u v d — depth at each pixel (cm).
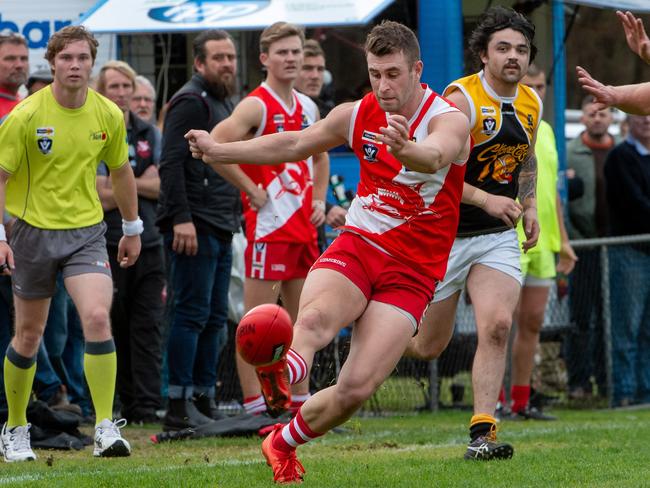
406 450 2527
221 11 3784
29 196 2391
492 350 2328
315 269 1908
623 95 2062
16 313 2425
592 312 3816
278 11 3784
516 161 2394
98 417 2427
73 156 2391
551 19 4284
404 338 1870
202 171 2884
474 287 2372
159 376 3219
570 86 5072
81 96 2391
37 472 2152
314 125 1945
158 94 4147
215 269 2928
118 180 2516
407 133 1684
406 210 1902
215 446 2616
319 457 2389
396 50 1819
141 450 2548
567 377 3869
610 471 2097
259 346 1673
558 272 3566
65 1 4069
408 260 1902
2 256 2300
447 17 3938
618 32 4941
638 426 3064
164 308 3375
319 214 2912
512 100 2352
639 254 3834
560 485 1920
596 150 4291
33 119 2345
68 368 3184
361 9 3756
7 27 4069
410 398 3606
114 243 3155
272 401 1745
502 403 3509
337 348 3459
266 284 2858
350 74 4028
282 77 2831
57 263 2400
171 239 2873
